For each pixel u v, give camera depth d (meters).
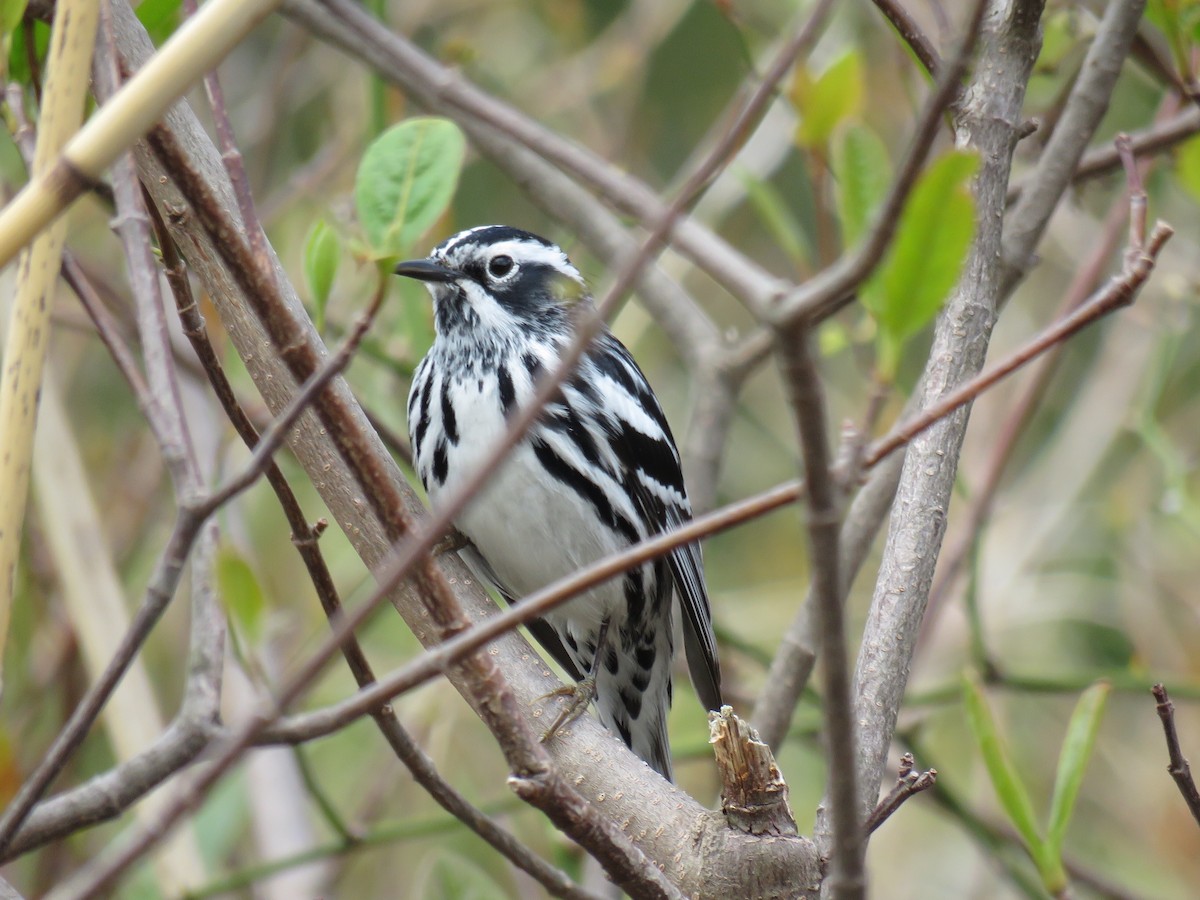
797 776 13.76
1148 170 9.86
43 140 4.79
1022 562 12.79
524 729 4.81
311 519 12.61
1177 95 9.62
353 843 9.43
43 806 5.95
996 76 6.94
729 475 15.43
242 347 6.51
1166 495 12.30
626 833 6.05
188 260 6.53
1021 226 7.66
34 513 11.28
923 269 3.88
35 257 5.04
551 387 4.11
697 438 11.40
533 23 14.64
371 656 12.54
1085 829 13.43
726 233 14.73
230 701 10.15
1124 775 13.46
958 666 13.18
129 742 8.88
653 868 5.04
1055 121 9.75
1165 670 13.84
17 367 5.02
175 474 4.81
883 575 6.23
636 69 13.81
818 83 7.38
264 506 12.59
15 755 9.91
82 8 4.82
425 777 6.58
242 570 7.36
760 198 9.92
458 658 4.35
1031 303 13.77
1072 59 10.20
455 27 14.69
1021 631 14.49
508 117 7.33
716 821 5.71
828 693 4.16
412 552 4.09
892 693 6.03
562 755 6.39
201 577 6.45
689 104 14.99
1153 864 13.09
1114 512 13.64
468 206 14.59
